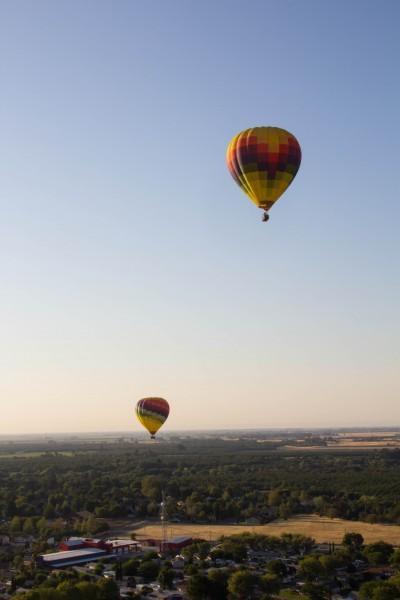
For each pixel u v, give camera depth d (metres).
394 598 113.06
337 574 137.50
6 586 129.12
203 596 120.06
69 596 111.06
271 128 104.31
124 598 118.62
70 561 150.50
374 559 145.62
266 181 104.81
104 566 145.88
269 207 108.38
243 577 120.50
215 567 142.25
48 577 132.62
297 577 135.50
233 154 106.00
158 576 132.62
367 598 118.00
